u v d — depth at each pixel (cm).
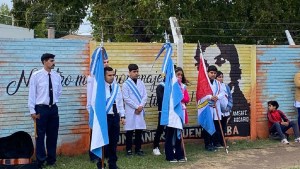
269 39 1717
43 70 870
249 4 1688
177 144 973
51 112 875
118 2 1689
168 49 994
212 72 1088
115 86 873
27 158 834
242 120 1207
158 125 1025
